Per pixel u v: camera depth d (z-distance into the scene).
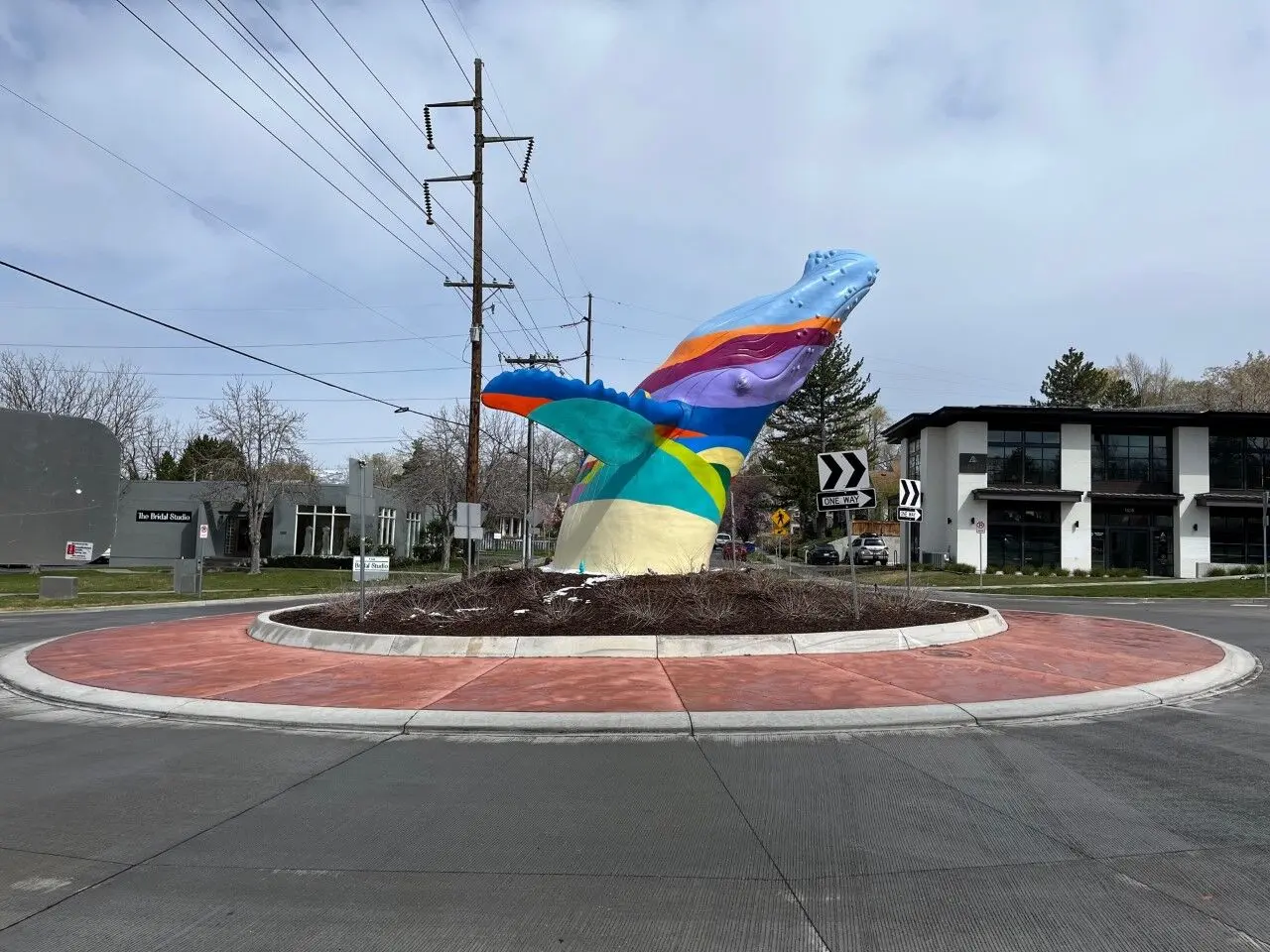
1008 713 8.22
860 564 48.25
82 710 9.20
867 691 9.11
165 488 50.44
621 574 14.95
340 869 4.54
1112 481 40.62
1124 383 68.12
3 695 10.23
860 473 13.00
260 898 4.14
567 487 74.12
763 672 10.24
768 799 5.70
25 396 48.06
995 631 13.88
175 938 3.71
